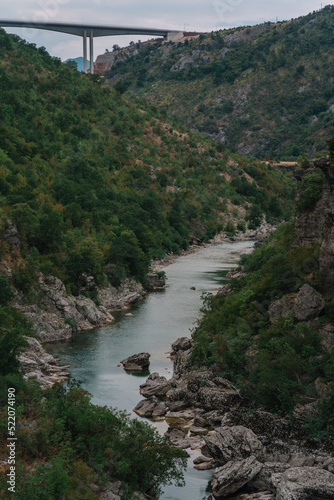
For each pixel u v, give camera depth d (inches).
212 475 1788.9
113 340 3326.8
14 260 3553.2
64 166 6427.2
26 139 6594.5
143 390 2501.2
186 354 2807.6
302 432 1950.1
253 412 2097.7
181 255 6973.4
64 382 2586.1
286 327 2362.2
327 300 2367.1
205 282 5132.9
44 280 3609.7
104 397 2425.0
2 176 4810.5
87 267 3912.4
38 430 1633.9
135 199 7135.8
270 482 1705.2
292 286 2571.4
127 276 4665.4
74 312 3599.9
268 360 2266.2
